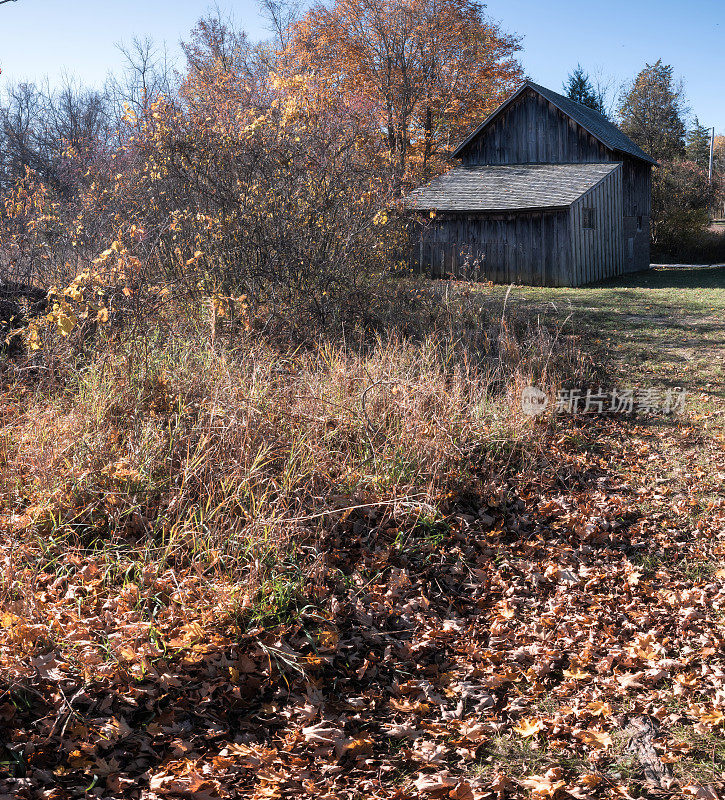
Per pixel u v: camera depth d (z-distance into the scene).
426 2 30.03
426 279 13.46
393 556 4.91
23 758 2.89
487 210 21.58
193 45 28.45
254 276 9.17
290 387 6.31
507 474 6.48
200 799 2.80
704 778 3.13
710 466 6.98
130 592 3.88
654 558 5.29
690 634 4.26
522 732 3.43
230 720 3.35
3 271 8.22
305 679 3.63
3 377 6.21
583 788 3.06
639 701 3.68
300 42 31.12
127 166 10.45
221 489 4.92
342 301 9.53
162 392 5.85
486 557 5.19
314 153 9.95
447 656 4.07
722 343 12.05
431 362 8.19
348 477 5.46
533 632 4.30
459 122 33.53
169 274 8.98
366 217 10.53
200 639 3.65
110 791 2.80
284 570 4.32
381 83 31.00
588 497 6.27
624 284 22.02
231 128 9.69
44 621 3.57
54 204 10.14
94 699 3.22
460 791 2.99
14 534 4.25
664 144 43.12
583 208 21.75
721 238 35.72
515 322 11.55
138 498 4.74
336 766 3.09
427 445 6.00
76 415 5.38
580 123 24.12
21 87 31.72
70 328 5.49
